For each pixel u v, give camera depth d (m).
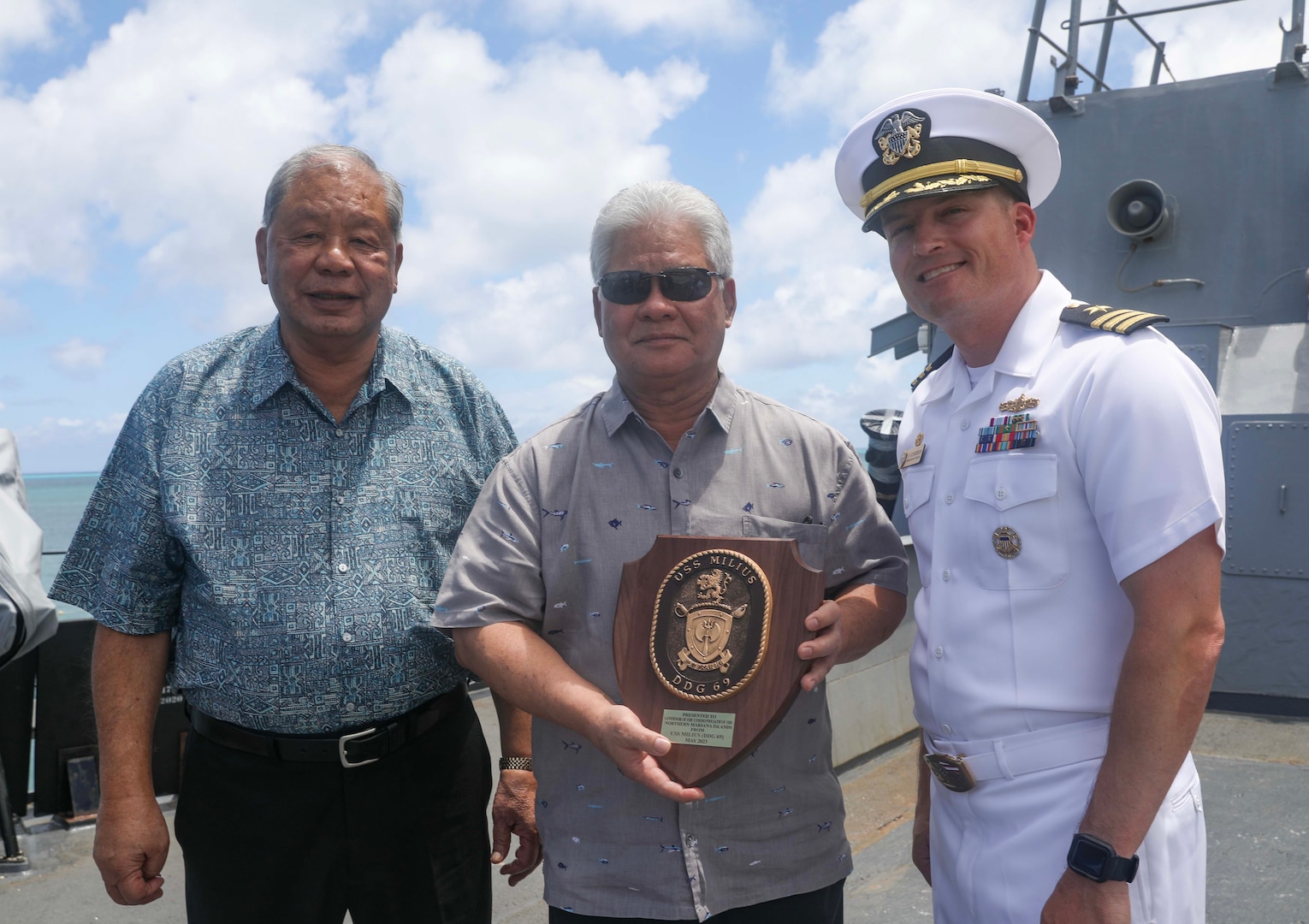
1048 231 7.18
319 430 2.35
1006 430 1.90
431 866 2.39
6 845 3.84
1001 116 1.97
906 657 5.52
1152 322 1.82
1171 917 1.79
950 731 1.97
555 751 2.07
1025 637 1.85
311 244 2.22
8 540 3.37
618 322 2.03
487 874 2.53
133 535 2.29
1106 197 7.01
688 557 1.93
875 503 2.23
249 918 2.32
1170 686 1.66
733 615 1.88
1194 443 1.69
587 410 2.20
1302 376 5.73
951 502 2.00
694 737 1.85
